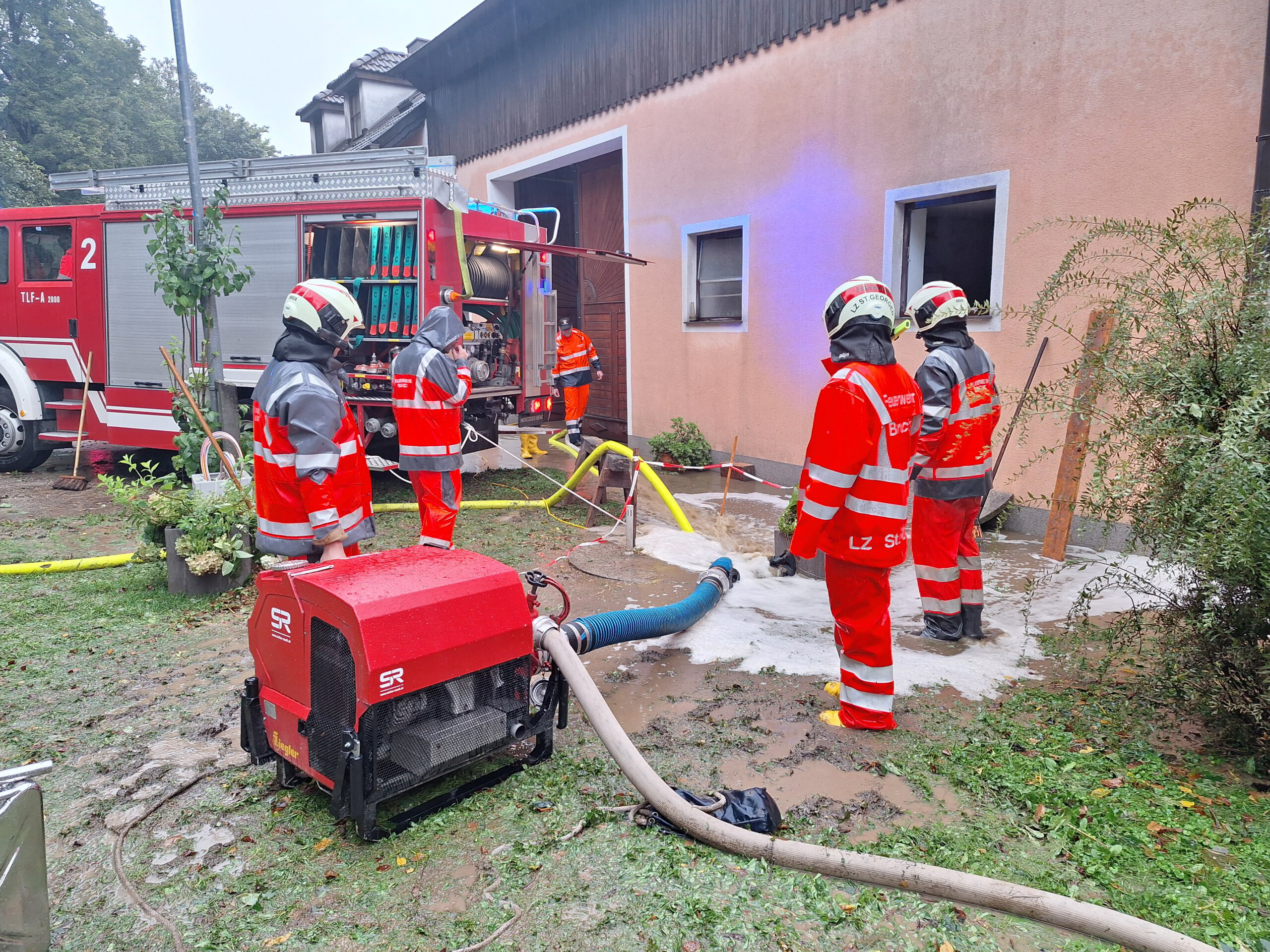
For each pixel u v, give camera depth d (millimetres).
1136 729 3297
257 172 7996
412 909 2352
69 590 5418
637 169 10383
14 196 29078
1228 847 2547
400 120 15320
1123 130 5691
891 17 7164
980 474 4129
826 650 4262
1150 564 3254
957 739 3297
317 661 2682
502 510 7754
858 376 3100
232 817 2852
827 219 7984
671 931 2242
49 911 1972
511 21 12078
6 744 3393
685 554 6094
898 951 2158
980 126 6574
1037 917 2238
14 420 9547
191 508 5371
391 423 7836
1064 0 5934
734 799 2781
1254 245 2947
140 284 8656
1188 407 2920
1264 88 4926
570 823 2758
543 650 3211
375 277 7723
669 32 9648
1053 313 6172
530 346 9375
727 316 9586
